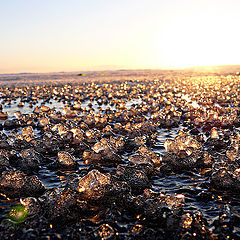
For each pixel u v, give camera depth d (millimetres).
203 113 11875
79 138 7648
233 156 5824
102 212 4039
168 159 5719
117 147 7031
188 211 3932
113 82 35469
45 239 3410
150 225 3645
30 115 11562
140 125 8922
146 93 21281
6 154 6355
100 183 4391
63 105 16453
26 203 3953
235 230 3469
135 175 4805
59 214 3807
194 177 5176
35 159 6043
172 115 10602
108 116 11555
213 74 51062
